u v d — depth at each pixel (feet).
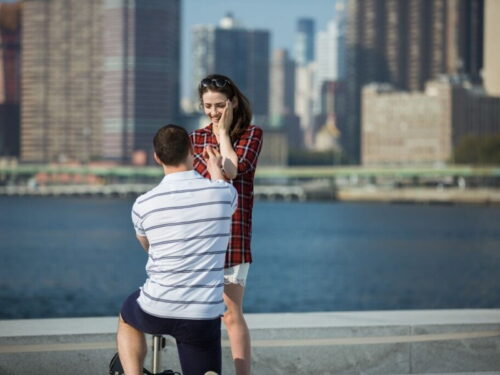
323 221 507.71
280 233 409.69
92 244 340.59
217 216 17.19
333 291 184.03
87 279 211.20
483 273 222.28
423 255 285.84
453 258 273.13
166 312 16.89
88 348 22.90
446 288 189.26
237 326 18.99
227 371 23.45
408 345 24.41
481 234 391.65
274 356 23.65
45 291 183.73
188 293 16.90
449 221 497.87
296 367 23.75
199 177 17.54
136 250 311.06
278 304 163.32
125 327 17.80
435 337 24.57
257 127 19.61
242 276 19.06
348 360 24.08
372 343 24.17
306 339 23.80
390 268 238.48
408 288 189.26
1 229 435.53
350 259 271.08
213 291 17.10
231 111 19.20
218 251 17.21
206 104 19.27
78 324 23.94
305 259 271.28
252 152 19.24
